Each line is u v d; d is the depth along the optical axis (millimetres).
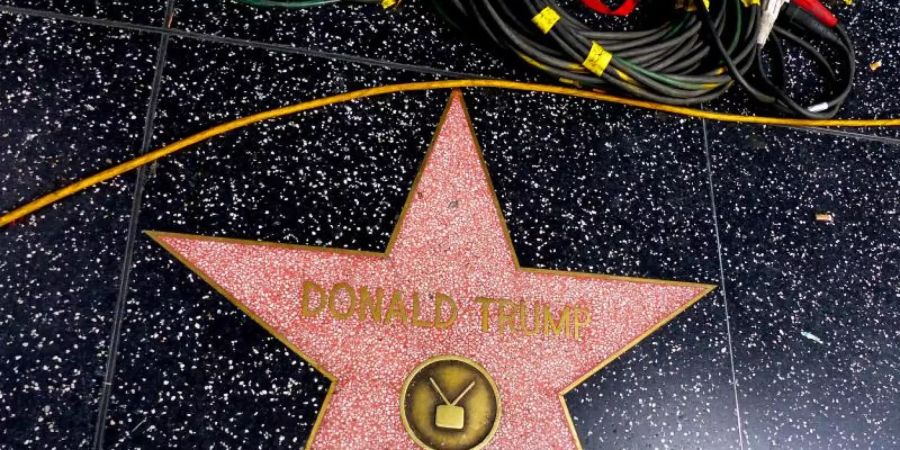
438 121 1018
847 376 1058
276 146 948
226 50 975
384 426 852
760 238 1108
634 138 1110
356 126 987
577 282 982
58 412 784
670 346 998
